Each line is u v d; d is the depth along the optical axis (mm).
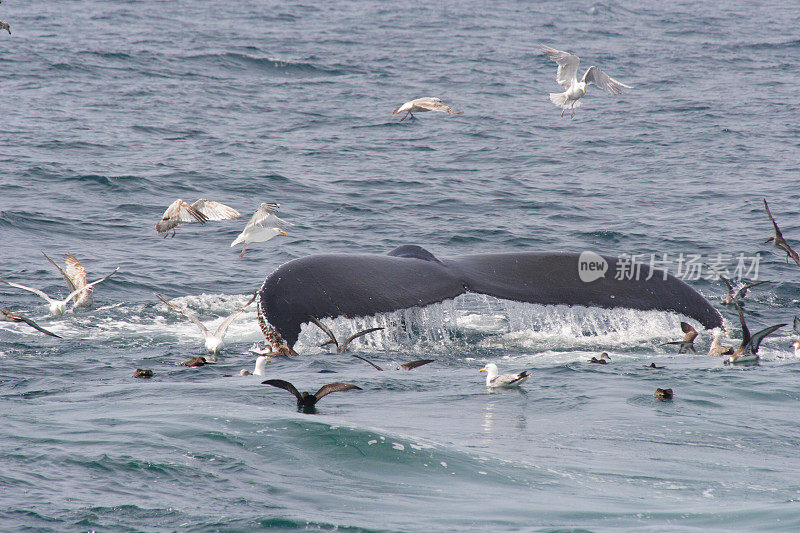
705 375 45469
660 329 54625
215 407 37062
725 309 64188
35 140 121625
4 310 52875
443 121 149875
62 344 52156
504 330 55562
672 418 38125
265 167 113312
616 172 116188
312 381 43438
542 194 104375
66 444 31250
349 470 30016
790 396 42000
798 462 33062
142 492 27234
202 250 81062
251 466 29906
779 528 25578
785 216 94062
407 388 42688
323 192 102875
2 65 183000
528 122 150750
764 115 156000
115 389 41219
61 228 85312
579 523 25906
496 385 42812
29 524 24703
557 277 49062
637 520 26219
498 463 31391
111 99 157875
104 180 102250
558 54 58562
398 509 26859
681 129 144125
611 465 31828
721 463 32531
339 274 45969
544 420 37531
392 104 165750
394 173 113312
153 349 51875
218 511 26047
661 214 95938
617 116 157125
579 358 49688
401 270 47406
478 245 84438
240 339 55188
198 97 166000
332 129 142000
